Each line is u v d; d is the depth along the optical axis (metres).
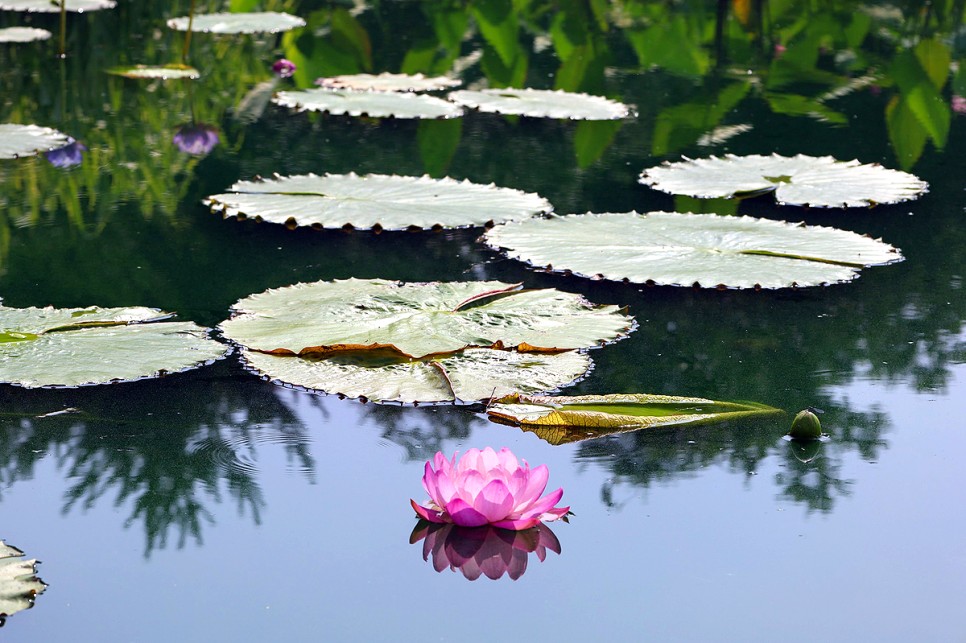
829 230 5.19
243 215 5.51
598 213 5.64
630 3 12.98
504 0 13.10
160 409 3.46
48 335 3.94
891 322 4.28
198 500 2.93
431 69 9.70
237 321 4.11
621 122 7.80
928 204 5.87
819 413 3.51
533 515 2.81
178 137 7.02
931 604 2.52
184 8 12.32
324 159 6.68
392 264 4.91
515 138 7.32
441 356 3.85
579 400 3.54
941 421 3.45
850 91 8.77
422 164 6.62
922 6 12.59
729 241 5.02
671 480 3.07
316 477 3.06
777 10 12.38
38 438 3.25
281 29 11.19
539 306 4.30
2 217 5.47
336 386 3.63
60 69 9.15
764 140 7.26
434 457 3.18
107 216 5.54
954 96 8.64
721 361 3.90
